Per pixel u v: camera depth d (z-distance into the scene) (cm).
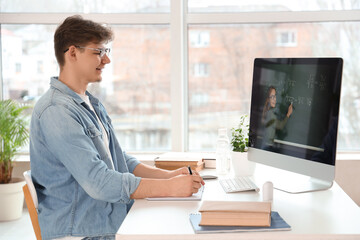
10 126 366
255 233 141
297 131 198
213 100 410
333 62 183
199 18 400
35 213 186
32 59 419
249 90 406
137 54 411
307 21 392
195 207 170
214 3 402
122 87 414
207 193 192
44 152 185
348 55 394
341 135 401
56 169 185
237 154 225
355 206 171
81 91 204
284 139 205
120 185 176
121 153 220
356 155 385
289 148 202
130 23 405
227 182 207
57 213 182
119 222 185
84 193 185
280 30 397
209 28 404
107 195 176
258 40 400
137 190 179
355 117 398
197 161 236
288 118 203
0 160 369
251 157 224
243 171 225
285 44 399
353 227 146
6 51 419
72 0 411
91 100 214
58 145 177
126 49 411
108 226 183
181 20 395
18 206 376
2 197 368
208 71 408
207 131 413
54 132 178
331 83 184
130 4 407
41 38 416
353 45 392
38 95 422
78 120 184
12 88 422
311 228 146
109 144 216
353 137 400
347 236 140
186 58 408
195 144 416
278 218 153
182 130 404
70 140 177
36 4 411
